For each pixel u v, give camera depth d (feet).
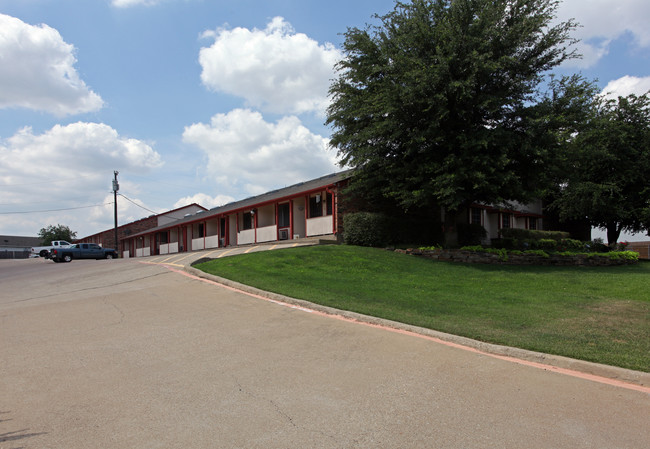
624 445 10.21
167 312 26.12
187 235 121.60
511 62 47.14
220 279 37.45
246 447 10.28
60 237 226.79
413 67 47.70
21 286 44.06
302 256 48.44
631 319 23.68
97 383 14.60
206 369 15.97
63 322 23.95
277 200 77.61
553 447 10.14
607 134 78.07
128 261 73.82
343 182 64.85
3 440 10.62
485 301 29.43
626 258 55.06
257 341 19.70
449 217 58.90
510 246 69.77
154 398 13.29
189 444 10.43
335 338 20.16
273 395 13.48
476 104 47.88
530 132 45.55
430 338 20.11
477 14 47.85
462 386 14.12
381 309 25.82
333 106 62.64
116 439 10.69
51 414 12.17
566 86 49.39
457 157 47.50
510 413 12.04
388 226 62.39
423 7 50.85
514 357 17.44
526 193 49.26
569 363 16.12
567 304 28.25
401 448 10.16
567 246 74.43
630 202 81.46
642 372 14.83
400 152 55.62
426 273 43.09
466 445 10.25
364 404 12.73
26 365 16.51
